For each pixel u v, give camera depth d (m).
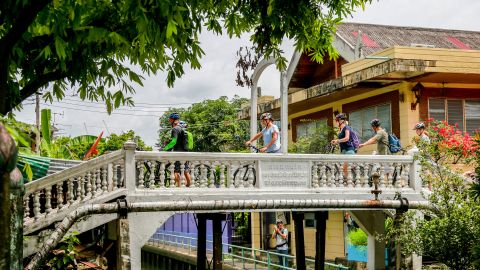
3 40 5.77
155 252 27.91
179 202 10.67
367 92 18.09
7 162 3.30
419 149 10.91
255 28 8.06
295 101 19.66
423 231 9.64
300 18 7.64
